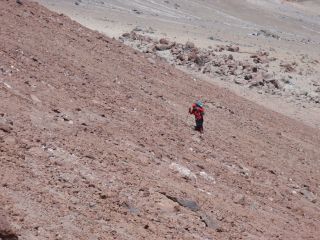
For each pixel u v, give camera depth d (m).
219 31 74.75
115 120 17.34
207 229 12.38
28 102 14.95
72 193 11.11
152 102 22.30
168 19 78.69
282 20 104.75
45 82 17.38
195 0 100.62
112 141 15.25
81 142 14.00
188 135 20.03
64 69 20.22
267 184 18.78
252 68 49.88
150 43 53.53
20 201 9.80
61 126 14.55
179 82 29.84
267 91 46.69
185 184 14.55
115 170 13.24
